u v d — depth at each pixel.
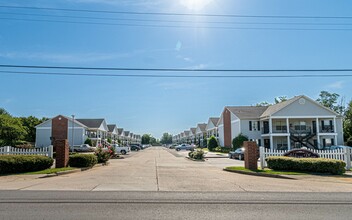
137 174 15.32
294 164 16.09
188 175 15.04
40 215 6.49
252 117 45.50
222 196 9.02
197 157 31.30
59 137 58.97
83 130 59.62
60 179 13.05
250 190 10.31
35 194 9.06
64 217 6.34
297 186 11.42
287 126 41.75
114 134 90.38
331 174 15.30
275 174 14.96
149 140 165.62
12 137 47.34
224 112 54.44
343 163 15.46
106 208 7.22
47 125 59.44
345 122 54.94
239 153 32.31
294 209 7.27
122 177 13.88
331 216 6.60
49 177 13.86
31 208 7.14
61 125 59.34
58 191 9.68
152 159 32.22
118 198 8.50
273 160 16.95
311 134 42.06
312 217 6.50
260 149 18.61
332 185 11.80
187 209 7.20
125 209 7.14
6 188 10.34
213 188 10.70
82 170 17.38
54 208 7.16
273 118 42.47
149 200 8.26
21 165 15.03
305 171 15.92
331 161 15.40
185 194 9.33
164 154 47.66
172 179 13.25
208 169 19.03
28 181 12.37
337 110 64.00
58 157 17.42
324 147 40.69
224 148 50.00
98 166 20.81
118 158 34.44
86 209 7.09
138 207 7.37
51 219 6.17
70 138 59.12
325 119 44.59
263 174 15.43
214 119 70.56
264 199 8.55
